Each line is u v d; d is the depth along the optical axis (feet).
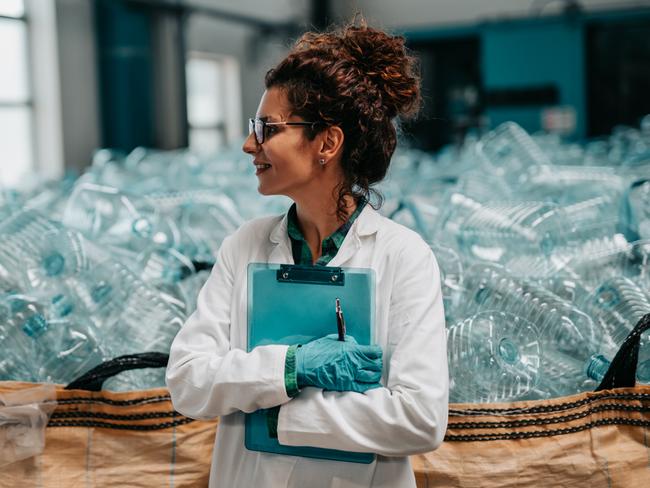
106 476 4.49
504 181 9.64
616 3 26.71
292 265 3.48
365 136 3.41
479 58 29.50
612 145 15.94
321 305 3.43
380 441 3.19
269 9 29.22
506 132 12.86
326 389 3.29
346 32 3.48
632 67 26.13
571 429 4.37
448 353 4.82
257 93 29.19
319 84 3.36
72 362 5.16
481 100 28.58
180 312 5.56
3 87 20.65
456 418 4.36
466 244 6.72
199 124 27.43
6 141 20.83
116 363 4.48
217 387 3.32
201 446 4.55
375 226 3.54
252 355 3.33
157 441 4.52
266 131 3.43
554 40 26.66
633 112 26.30
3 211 7.88
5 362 5.15
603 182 8.94
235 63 28.09
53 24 21.27
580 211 7.68
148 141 23.54
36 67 21.44
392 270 3.45
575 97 26.61
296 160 3.42
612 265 6.20
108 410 4.52
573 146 15.76
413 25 30.83
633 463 4.37
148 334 5.32
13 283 6.04
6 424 4.42
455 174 11.59
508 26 27.32
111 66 22.65
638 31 25.81
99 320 5.63
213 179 12.15
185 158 15.40
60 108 21.53
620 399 4.45
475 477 4.30
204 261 6.46
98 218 7.68
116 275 5.77
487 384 4.75
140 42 23.04
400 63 3.48
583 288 5.81
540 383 4.85
